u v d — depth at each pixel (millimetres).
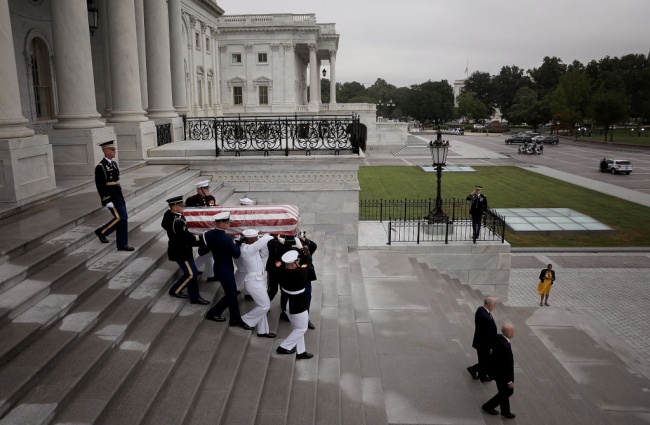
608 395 12273
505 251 19234
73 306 7637
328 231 17516
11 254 8406
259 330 8930
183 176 16406
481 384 9750
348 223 17469
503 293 19547
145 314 8234
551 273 18328
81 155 14430
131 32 17656
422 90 165250
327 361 8898
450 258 19359
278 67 75000
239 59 75125
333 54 80375
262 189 17203
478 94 193875
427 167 54781
